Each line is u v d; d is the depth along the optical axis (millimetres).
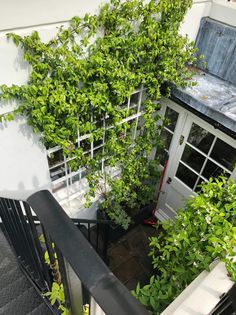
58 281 1643
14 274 2621
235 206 2354
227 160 3691
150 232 5031
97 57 2695
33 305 2307
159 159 4871
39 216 975
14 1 1983
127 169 4203
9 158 2887
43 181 3434
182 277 2184
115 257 4621
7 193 3176
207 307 1583
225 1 3557
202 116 3424
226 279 1769
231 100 3381
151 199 4812
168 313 1570
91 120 3227
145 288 2248
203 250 2188
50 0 2152
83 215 4477
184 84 3527
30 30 2215
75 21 2393
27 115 2684
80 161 3578
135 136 4293
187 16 3430
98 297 775
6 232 2381
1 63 2225
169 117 4262
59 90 2623
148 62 3270
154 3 2861
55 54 2443
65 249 876
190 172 4383
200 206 2379
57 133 2947
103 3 2521
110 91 3055
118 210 4320
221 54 3609
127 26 2812
